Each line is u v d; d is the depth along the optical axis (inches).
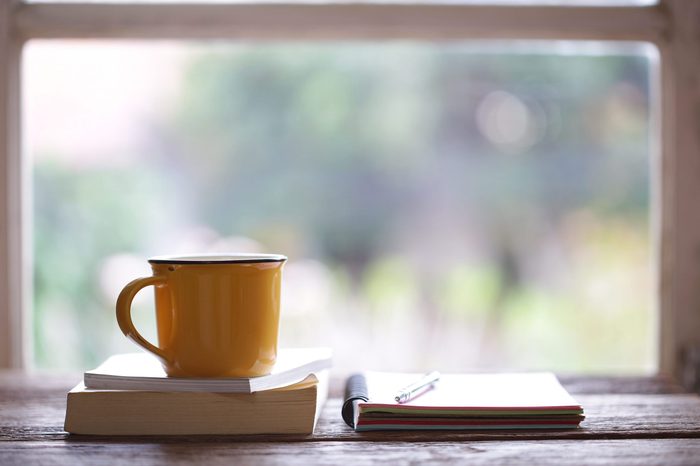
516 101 163.3
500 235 165.6
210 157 161.3
